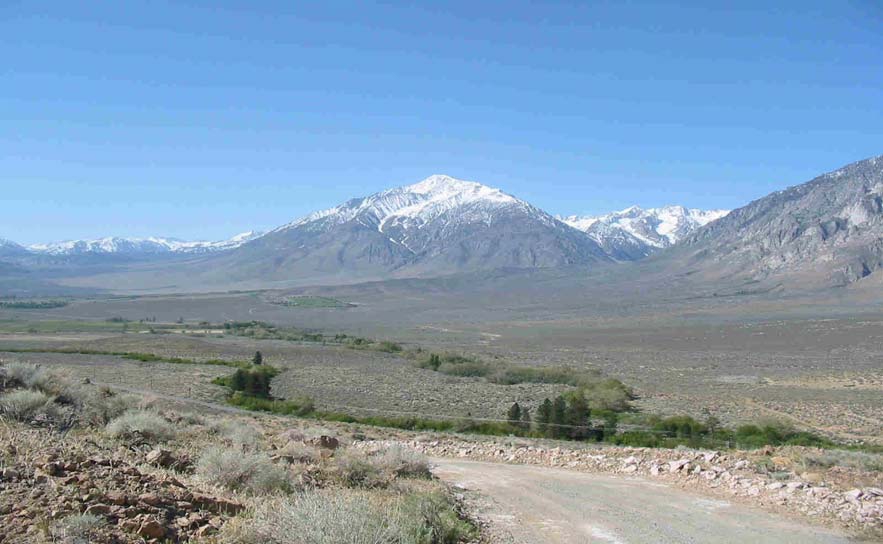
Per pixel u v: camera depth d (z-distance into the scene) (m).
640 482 16.89
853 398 67.38
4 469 9.23
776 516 12.65
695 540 10.91
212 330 158.50
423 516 10.44
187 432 17.67
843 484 14.65
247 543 8.26
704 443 35.09
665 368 102.75
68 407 17.20
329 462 15.20
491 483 16.78
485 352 127.88
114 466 10.69
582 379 79.44
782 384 82.38
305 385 68.00
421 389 69.06
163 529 8.15
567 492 15.37
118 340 110.38
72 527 7.58
